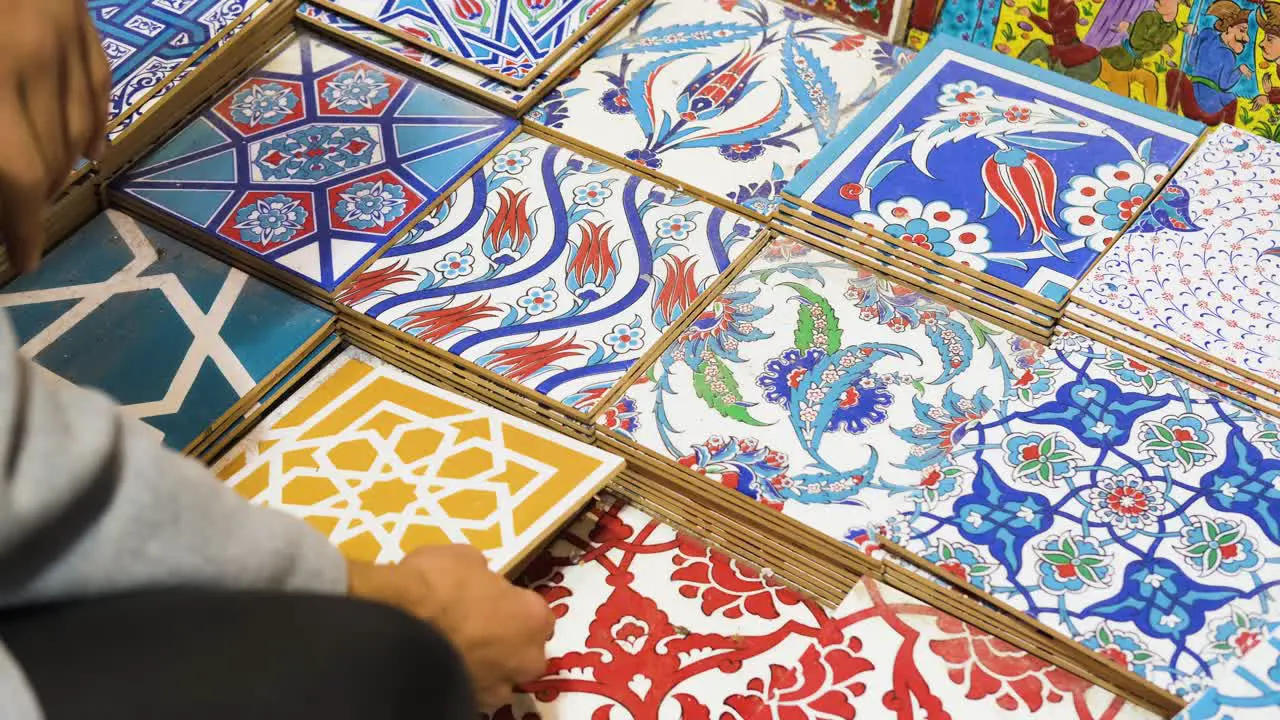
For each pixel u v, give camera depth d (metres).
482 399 1.47
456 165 1.65
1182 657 1.17
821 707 1.21
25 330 1.48
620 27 1.84
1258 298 1.42
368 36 1.79
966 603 1.24
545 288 1.52
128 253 1.58
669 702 1.27
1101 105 1.65
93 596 0.55
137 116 1.62
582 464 1.39
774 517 1.32
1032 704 1.20
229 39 1.72
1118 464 1.32
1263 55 1.58
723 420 1.40
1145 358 1.41
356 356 1.54
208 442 1.40
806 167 1.59
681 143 1.67
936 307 1.49
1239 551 1.24
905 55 1.79
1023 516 1.28
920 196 1.54
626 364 1.43
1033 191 1.54
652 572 1.39
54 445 0.50
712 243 1.56
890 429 1.38
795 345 1.46
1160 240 1.48
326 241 1.56
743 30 1.84
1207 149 1.58
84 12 0.62
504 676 0.89
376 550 1.31
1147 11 1.63
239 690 0.46
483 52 1.75
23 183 0.58
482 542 1.32
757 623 1.34
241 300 1.52
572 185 1.64
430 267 1.55
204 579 0.60
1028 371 1.41
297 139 1.69
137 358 1.46
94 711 0.44
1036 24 1.72
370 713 0.48
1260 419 1.35
